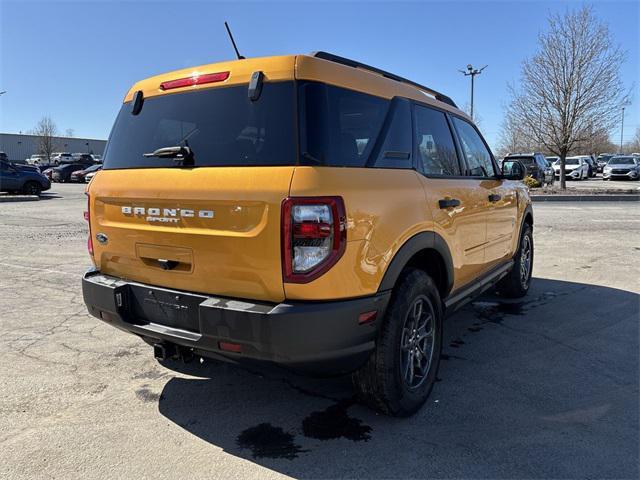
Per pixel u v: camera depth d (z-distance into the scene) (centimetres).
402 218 308
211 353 292
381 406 318
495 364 414
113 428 318
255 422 325
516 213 546
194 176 288
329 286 263
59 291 634
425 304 344
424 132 372
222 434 311
